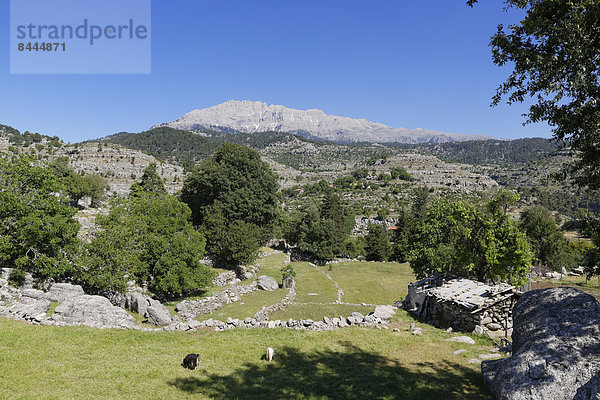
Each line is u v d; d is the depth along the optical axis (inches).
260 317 1109.7
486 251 1138.7
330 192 3316.9
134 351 609.6
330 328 818.8
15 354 538.9
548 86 414.6
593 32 397.1
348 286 1968.5
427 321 968.9
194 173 2092.8
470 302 828.6
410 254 1424.7
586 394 332.8
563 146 474.0
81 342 623.8
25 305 759.7
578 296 446.3
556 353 381.7
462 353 644.1
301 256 2741.1
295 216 3122.5
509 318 850.1
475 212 1226.6
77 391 444.5
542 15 431.5
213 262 1701.5
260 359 606.5
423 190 3954.2
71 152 7273.6
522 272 1165.7
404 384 492.7
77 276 963.3
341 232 3132.4
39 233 925.2
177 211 1349.7
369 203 6328.7
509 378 396.2
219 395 458.3
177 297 1204.5
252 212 2073.1
